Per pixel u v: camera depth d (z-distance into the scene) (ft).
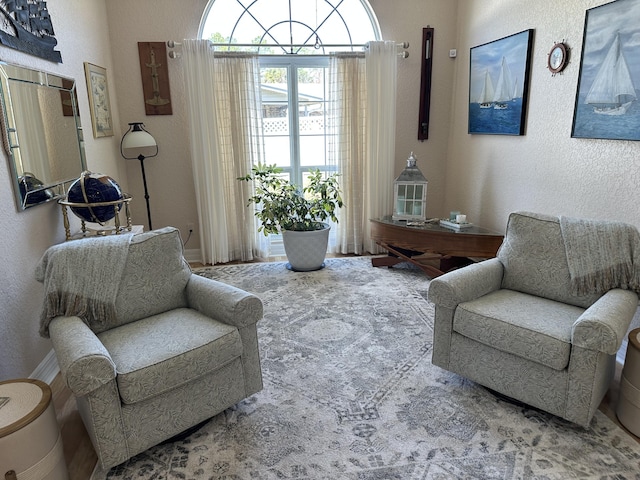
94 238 7.17
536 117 10.61
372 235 13.88
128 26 13.24
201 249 14.62
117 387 5.49
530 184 10.98
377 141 14.48
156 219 14.73
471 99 13.46
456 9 14.28
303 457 6.07
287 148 15.12
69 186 9.80
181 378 5.92
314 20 14.38
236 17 14.06
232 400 6.72
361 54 13.94
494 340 6.79
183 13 13.39
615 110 8.20
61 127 9.55
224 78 13.64
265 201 13.28
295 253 13.37
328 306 10.96
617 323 5.88
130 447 5.71
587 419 6.16
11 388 5.48
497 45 11.87
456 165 14.96
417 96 14.83
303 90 14.71
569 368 6.15
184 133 14.20
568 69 9.48
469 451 6.13
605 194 8.62
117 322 6.83
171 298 7.45
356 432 6.54
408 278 12.92
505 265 8.16
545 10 10.09
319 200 13.46
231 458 6.09
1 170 7.28
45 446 5.17
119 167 13.70
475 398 7.30
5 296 7.26
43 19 8.86
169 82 13.75
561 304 7.38
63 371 5.11
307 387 7.66
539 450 6.12
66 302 6.37
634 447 6.15
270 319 10.28
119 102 13.69
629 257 6.88
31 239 8.18
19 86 7.86
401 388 7.59
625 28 7.84
